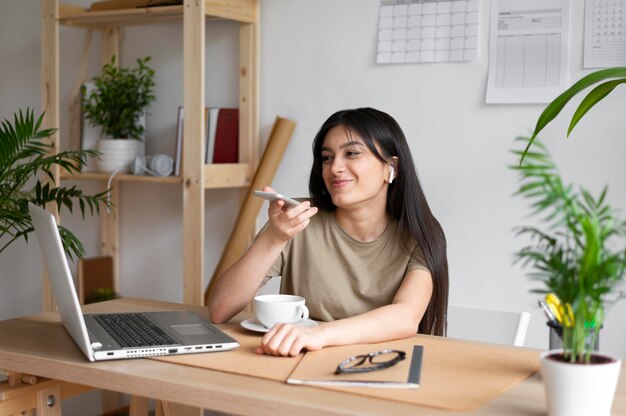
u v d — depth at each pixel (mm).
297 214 1708
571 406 1087
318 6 2803
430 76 2619
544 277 1121
